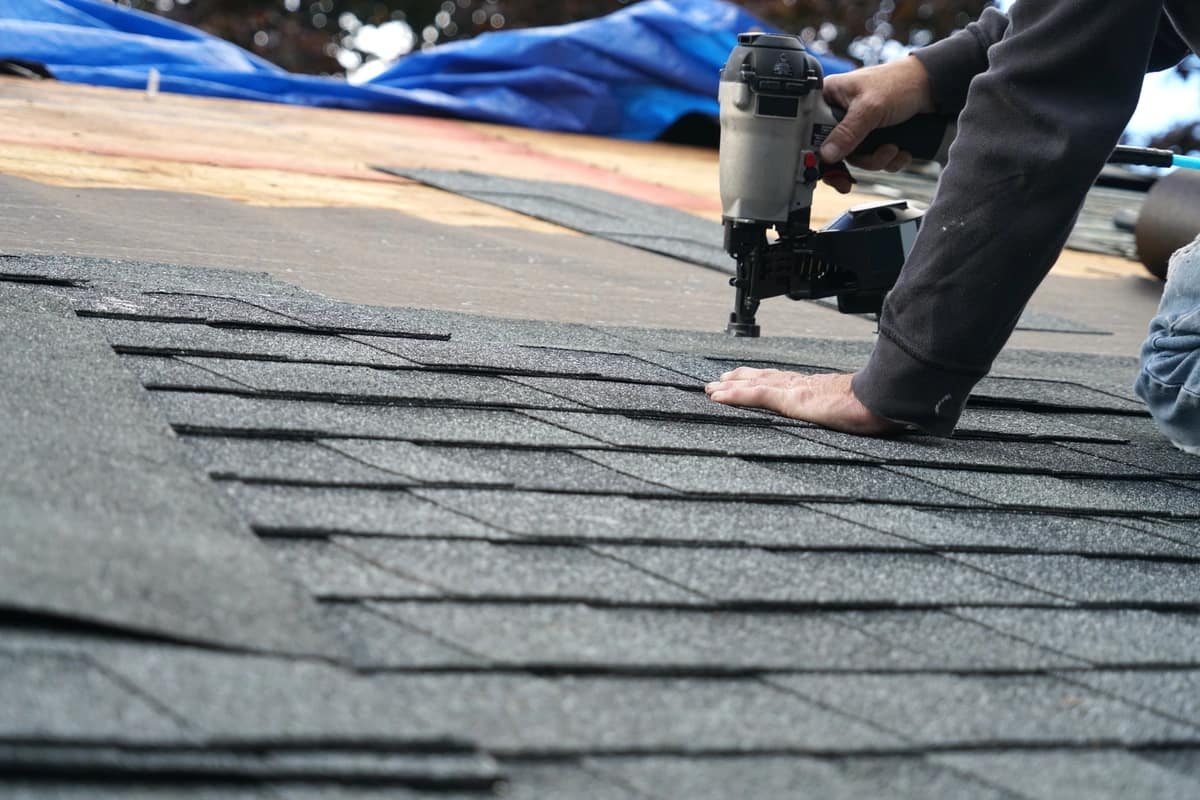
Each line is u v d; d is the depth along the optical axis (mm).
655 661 1619
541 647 1610
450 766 1328
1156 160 3445
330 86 10344
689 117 11594
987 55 2914
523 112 10984
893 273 3404
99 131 6617
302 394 2367
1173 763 1623
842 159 3236
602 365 3012
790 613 1852
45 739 1222
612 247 5492
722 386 2906
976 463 2699
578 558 1890
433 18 20328
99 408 2066
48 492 1668
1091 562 2254
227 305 2945
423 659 1531
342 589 1662
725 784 1404
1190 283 2982
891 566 2070
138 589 1486
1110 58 2533
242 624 1490
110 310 2701
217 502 1809
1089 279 6867
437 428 2334
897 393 2727
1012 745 1584
